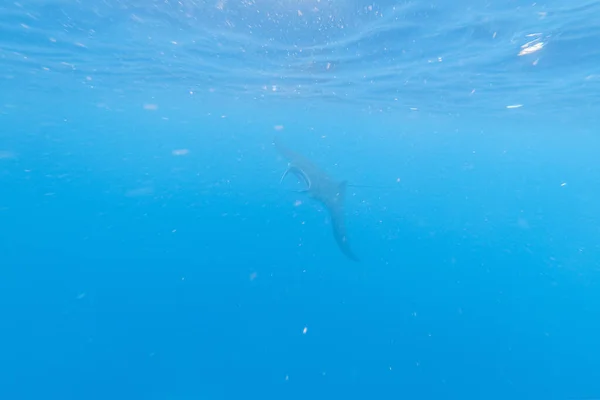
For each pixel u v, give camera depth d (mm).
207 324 14328
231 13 11391
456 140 49531
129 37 14344
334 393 11219
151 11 11664
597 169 69625
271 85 21844
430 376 11977
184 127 59219
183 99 31734
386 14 10625
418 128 39469
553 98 19938
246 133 63625
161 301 16078
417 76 17172
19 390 10922
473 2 9758
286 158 13344
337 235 10547
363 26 11516
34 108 40250
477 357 12930
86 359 12320
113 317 14750
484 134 40812
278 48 14195
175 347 12945
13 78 23672
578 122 27609
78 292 17016
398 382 11688
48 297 16609
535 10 9945
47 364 12031
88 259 21812
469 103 23250
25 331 13758
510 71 15344
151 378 11586
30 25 13547
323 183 11539
